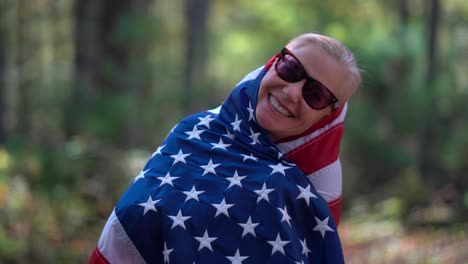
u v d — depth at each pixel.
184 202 2.55
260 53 21.30
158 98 14.70
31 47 20.95
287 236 2.49
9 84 19.48
